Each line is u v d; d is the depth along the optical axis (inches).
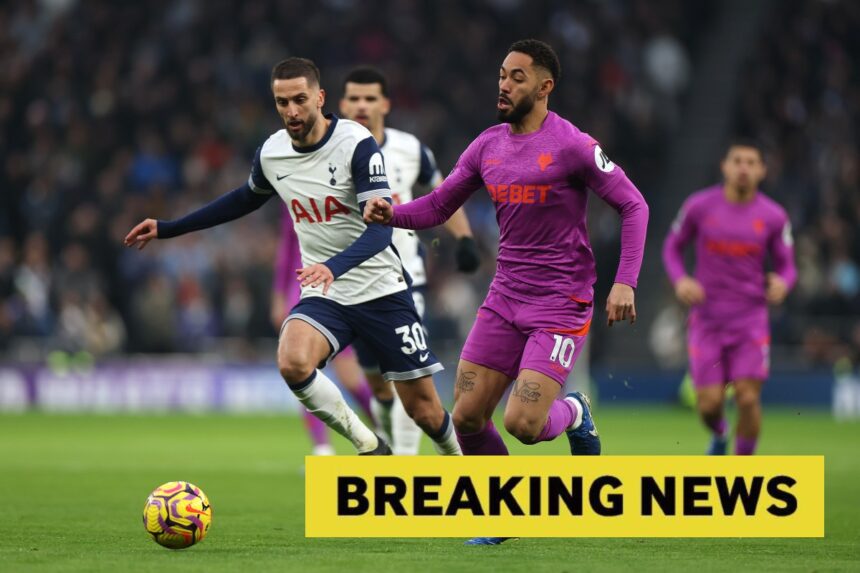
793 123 3321.9
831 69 3486.7
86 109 3053.6
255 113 3070.9
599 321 2886.3
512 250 927.0
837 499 1262.3
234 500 1227.9
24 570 774.5
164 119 3043.8
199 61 3134.8
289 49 3193.9
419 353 1010.1
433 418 1026.7
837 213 2962.6
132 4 3284.9
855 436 2106.3
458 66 3218.5
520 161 909.8
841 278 2812.5
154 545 900.6
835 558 861.2
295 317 981.2
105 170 2935.5
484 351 930.7
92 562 808.3
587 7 3385.8
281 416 2561.5
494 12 3356.3
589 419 977.5
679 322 2854.3
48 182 2856.8
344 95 1244.5
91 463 1600.6
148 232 1007.0
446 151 3088.1
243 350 2682.1
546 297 916.0
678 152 3358.8
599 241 2888.8
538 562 824.3
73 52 3144.7
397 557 840.9
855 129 3405.5
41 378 2623.0
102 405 2632.9
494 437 954.7
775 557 863.7
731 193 1392.7
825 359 2711.6
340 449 1818.4
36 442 1927.9
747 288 1379.2
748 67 3388.3
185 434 2097.7
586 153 895.1
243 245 2807.6
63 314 2615.7
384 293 997.8
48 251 2755.9
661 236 3191.4
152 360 2647.6
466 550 883.4
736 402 1381.6
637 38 3417.8
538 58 901.2
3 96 3019.2
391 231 978.1
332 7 3297.2
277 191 1003.9
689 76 3496.6
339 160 976.3
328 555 849.5
